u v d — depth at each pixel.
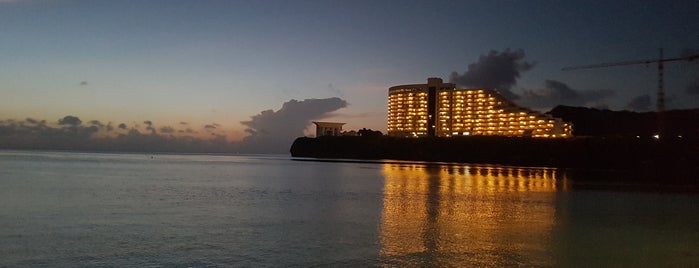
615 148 148.62
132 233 28.70
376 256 23.94
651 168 131.25
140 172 95.75
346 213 38.41
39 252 23.77
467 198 51.75
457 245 26.52
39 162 141.25
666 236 30.17
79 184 62.59
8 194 48.56
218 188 60.72
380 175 94.81
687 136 149.75
